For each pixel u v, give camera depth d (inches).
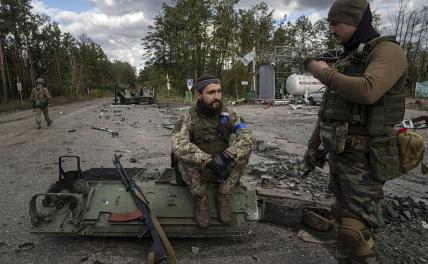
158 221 133.2
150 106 1156.5
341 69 89.2
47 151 351.6
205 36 1708.9
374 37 88.0
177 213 134.7
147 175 163.0
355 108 86.2
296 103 1132.5
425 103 1057.5
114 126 563.2
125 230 133.6
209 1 1667.1
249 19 1616.6
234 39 1625.2
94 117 749.9
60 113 901.8
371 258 88.0
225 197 133.1
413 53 1721.2
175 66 2100.1
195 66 1755.7
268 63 1334.9
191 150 126.2
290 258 128.9
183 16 1734.7
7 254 135.2
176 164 144.7
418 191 205.6
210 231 133.3
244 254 132.3
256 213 135.9
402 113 87.1
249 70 1573.6
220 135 138.9
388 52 81.2
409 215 160.2
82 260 129.4
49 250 137.8
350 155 89.0
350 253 89.6
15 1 1878.7
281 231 150.8
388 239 141.6
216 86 135.1
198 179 130.3
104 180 154.7
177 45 1866.4
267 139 405.1
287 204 163.2
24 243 143.5
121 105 1240.8
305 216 149.1
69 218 135.7
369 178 87.3
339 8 89.0
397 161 86.7
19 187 225.6
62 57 2477.9
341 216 93.0
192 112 140.2
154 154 326.0
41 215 137.3
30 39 2143.2
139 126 557.6
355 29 88.7
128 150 347.3
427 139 362.6
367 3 88.7
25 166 287.3
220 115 139.2
